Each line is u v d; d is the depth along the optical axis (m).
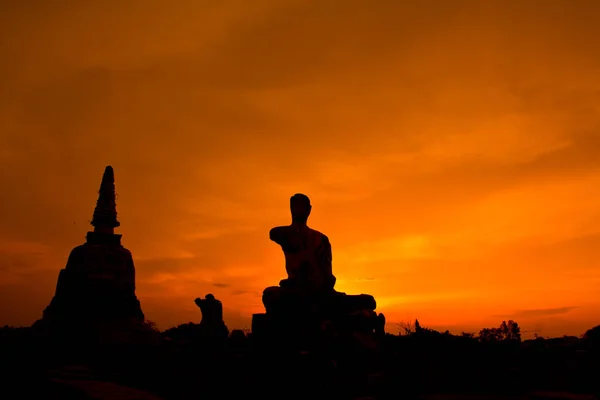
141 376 28.00
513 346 28.48
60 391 23.02
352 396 19.39
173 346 40.81
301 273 23.52
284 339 21.11
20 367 28.62
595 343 26.08
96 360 35.41
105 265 51.00
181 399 22.67
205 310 40.50
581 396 19.19
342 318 22.44
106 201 55.19
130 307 50.47
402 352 26.17
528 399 20.03
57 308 49.41
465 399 19.95
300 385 19.30
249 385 21.09
